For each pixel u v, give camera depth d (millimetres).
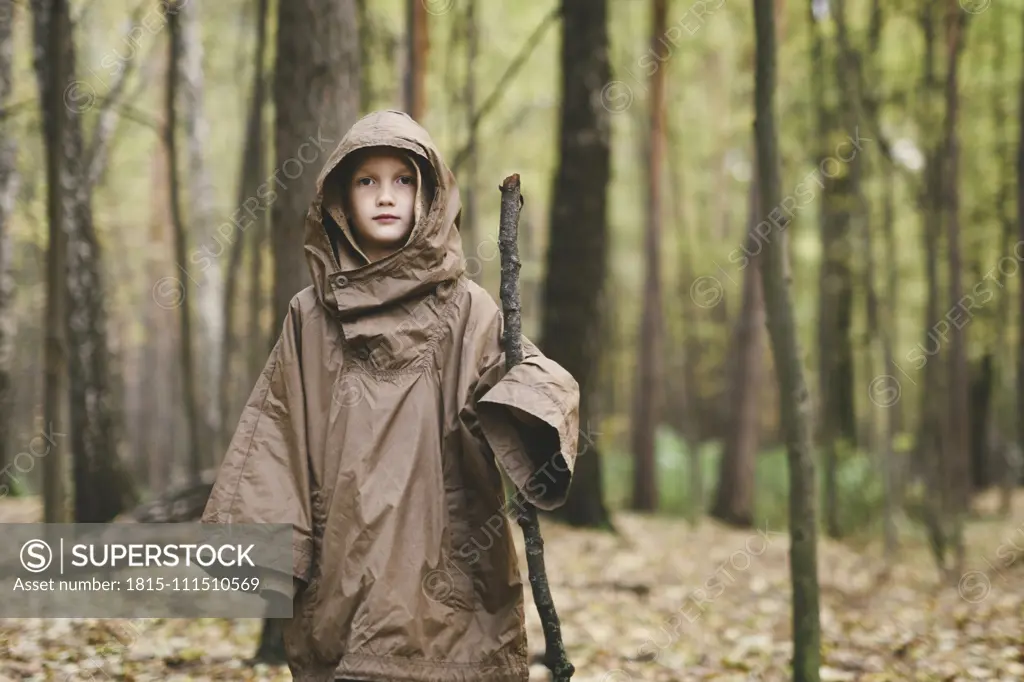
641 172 20328
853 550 11102
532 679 4945
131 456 26812
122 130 14836
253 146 10211
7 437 11305
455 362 3080
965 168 14172
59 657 4902
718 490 15125
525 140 18625
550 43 16281
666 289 23109
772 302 4383
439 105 15195
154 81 16359
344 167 3191
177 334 18094
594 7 10633
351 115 5098
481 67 16469
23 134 11531
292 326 3146
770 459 19547
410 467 2965
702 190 22016
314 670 2965
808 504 4348
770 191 4379
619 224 23766
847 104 11023
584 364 10656
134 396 28156
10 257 11031
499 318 3162
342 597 2883
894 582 8773
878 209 15445
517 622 3018
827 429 12984
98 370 9352
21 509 10102
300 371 3105
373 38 10875
